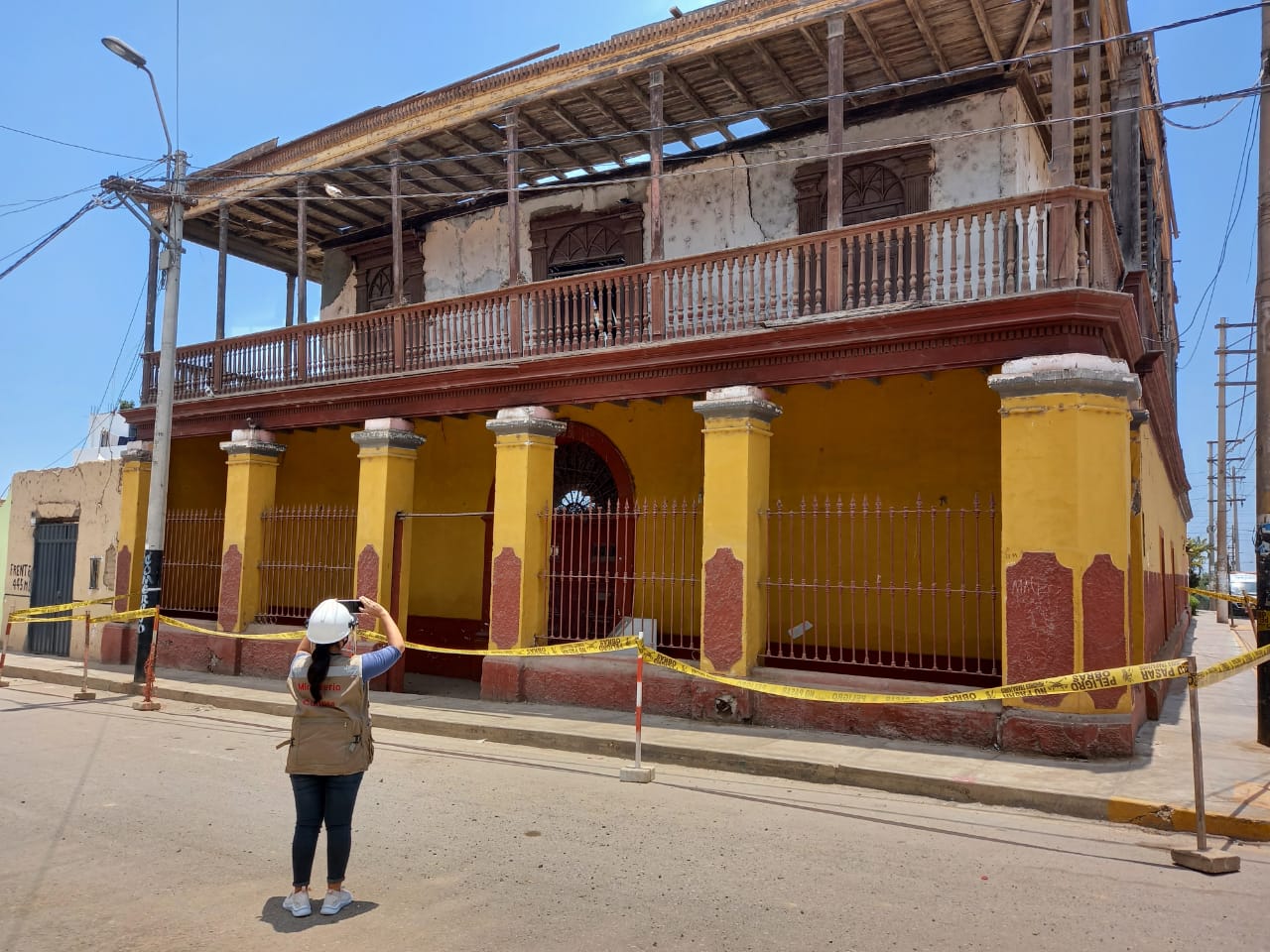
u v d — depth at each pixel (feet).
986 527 34.50
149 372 53.57
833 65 32.68
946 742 27.99
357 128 44.98
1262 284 29.19
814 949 13.78
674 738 29.17
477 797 23.16
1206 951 13.87
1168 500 61.11
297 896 14.87
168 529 52.60
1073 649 26.30
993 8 33.55
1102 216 28.32
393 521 41.93
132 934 14.19
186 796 22.89
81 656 54.03
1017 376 27.71
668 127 36.55
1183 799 21.38
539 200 49.88
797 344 31.78
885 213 39.81
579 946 13.78
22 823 20.47
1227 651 65.82
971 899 15.93
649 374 35.68
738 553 32.48
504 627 37.52
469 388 40.22
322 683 14.92
